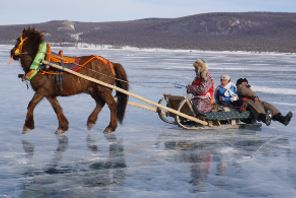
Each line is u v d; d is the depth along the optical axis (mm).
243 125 12539
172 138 11117
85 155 9367
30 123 11008
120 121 11727
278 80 27391
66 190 7230
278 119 12477
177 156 9406
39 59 10562
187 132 11867
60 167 8484
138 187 7430
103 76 11312
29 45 10695
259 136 11508
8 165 8570
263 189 7383
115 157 9250
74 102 16969
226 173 8258
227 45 179000
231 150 9992
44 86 10812
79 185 7484
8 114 14133
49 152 9562
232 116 12109
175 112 11617
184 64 46219
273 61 58812
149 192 7195
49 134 11344
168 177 7977
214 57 75250
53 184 7512
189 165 8750
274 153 9773
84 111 14969
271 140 11055
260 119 12312
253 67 42250
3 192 7102
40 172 8164
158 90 21297
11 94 19125
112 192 7168
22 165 8586
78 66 11031
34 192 7121
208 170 8438
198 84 11984
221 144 10555
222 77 12555
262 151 9938
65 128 11391
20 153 9453
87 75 11109
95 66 11227
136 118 13984
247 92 12305
